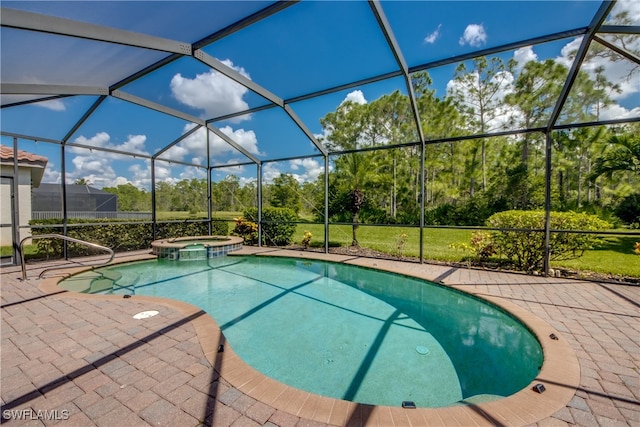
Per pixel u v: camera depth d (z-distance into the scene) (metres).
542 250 6.08
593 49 4.70
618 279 5.47
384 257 7.79
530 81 6.13
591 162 11.18
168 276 6.61
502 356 3.30
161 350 2.77
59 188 7.48
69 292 4.55
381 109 9.77
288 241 10.56
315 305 4.88
